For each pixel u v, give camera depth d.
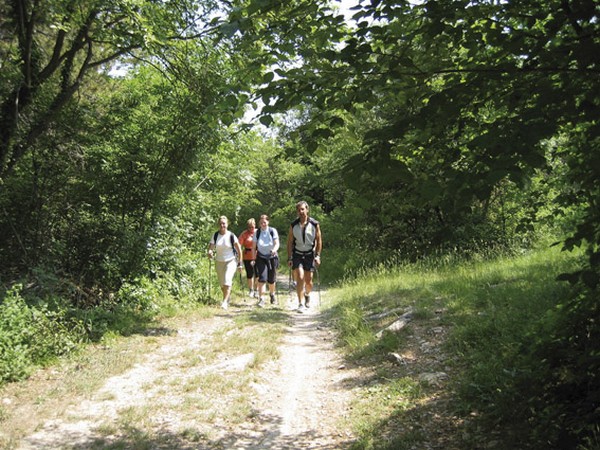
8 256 8.40
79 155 9.12
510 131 2.39
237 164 13.37
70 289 7.80
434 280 9.59
